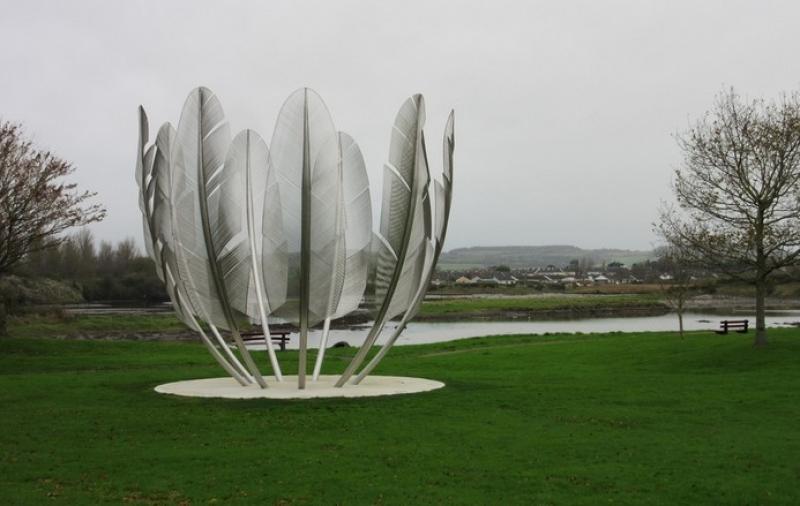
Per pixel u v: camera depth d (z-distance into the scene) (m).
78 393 22.05
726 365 30.75
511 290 186.12
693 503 11.70
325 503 11.61
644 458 14.30
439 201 22.27
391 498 11.83
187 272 21.53
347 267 21.27
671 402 20.73
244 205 21.44
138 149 22.61
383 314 22.08
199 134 20.83
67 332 68.88
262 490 12.20
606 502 11.68
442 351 42.31
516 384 24.80
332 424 17.22
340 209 20.36
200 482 12.63
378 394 21.28
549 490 12.30
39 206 39.81
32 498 11.80
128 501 11.69
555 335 51.91
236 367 24.48
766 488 12.41
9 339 40.44
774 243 33.44
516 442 15.56
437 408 19.31
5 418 17.97
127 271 138.38
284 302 20.67
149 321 79.44
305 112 19.78
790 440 15.84
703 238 34.88
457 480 12.80
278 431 16.48
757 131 33.84
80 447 15.04
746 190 33.84
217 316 21.78
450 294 173.38
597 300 136.62
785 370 28.16
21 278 86.50
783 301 137.38
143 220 22.77
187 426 17.00
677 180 36.16
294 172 19.86
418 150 21.20
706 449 15.02
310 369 32.22
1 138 40.28
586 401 20.77
